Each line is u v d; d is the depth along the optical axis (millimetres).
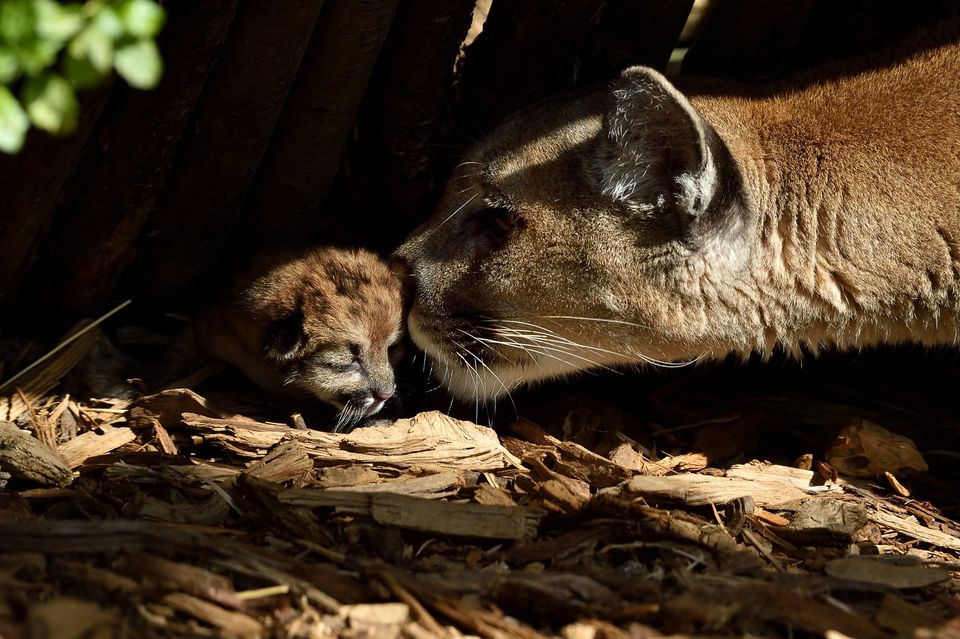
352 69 7672
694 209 7090
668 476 7387
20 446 6676
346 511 6434
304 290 8242
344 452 7301
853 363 9320
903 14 8898
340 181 9164
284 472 6988
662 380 9148
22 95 5656
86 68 5250
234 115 7625
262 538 6168
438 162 9039
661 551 6262
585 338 7824
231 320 8430
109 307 8695
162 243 8406
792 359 9242
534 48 8375
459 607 5285
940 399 9062
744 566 6211
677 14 8641
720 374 9227
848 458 7977
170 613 5047
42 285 8281
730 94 7867
